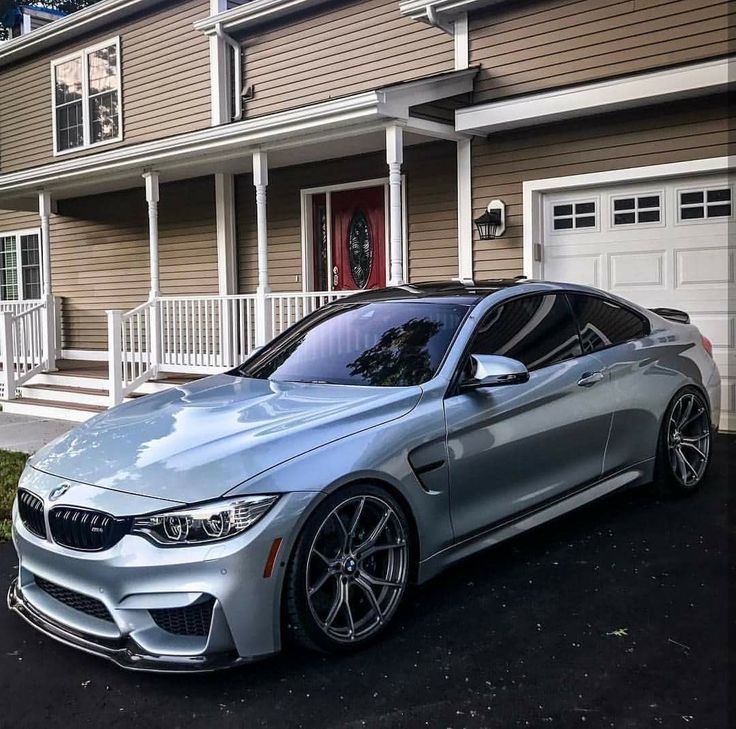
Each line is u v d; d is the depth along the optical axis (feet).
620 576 12.93
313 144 27.48
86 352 44.04
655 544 14.32
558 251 26.20
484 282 15.64
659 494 16.75
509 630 11.19
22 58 46.65
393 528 11.19
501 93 26.30
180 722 9.34
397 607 11.18
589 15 24.38
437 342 13.24
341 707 9.45
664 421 16.25
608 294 16.28
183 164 31.22
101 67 42.22
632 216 24.62
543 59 25.36
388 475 10.99
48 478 11.12
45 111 45.68
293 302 33.78
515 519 13.14
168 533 9.66
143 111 40.16
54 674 10.65
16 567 14.99
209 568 9.51
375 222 31.91
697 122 22.89
